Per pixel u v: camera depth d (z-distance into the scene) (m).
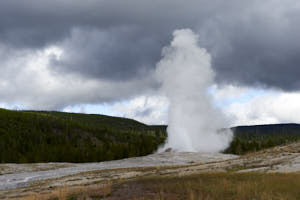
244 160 38.84
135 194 20.03
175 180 24.27
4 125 135.62
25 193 30.62
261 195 18.22
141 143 117.06
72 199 20.69
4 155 101.81
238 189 19.66
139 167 46.12
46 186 34.91
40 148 111.44
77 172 46.72
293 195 18.52
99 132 167.00
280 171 28.72
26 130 136.62
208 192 19.78
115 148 112.81
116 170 44.00
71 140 141.25
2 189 37.28
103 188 22.80
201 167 38.19
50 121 158.12
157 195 19.17
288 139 148.12
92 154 107.81
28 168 55.50
